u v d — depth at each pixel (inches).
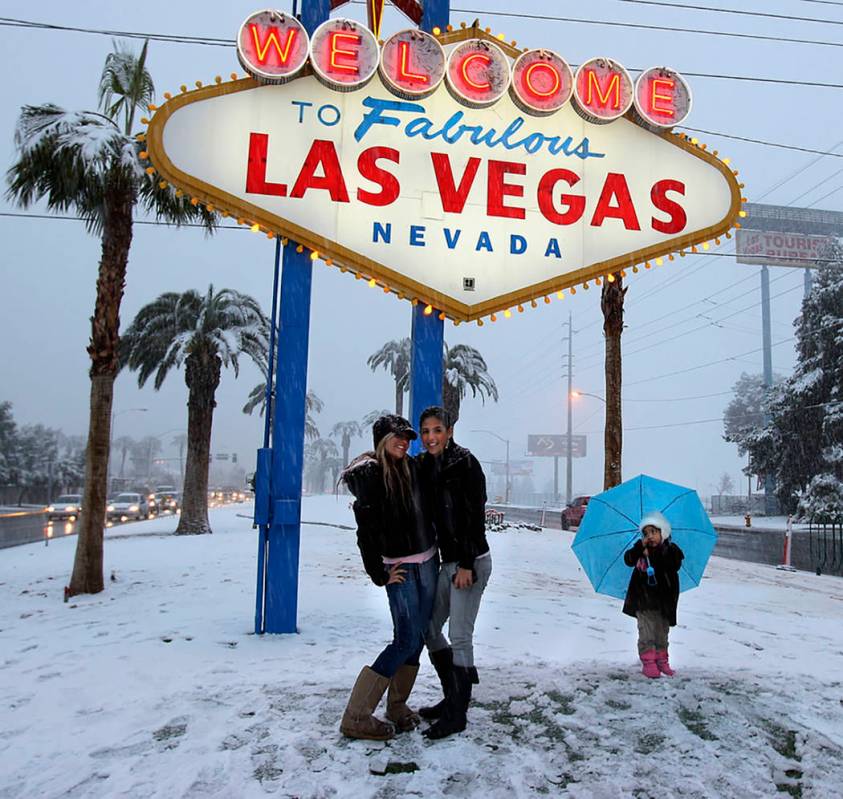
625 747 141.0
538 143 271.0
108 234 383.9
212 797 117.5
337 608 288.0
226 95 250.5
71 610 306.0
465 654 146.0
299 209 250.4
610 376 515.5
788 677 195.0
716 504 2064.5
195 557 498.6
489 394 965.8
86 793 119.0
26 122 375.6
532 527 933.2
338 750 135.7
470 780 125.2
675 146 279.6
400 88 256.5
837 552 780.6
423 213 259.4
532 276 263.9
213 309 782.5
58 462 2736.2
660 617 190.5
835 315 1334.9
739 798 121.8
